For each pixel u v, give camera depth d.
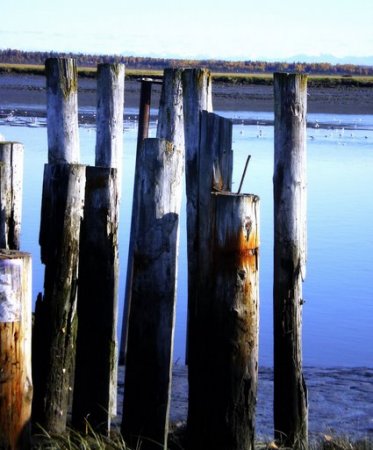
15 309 5.67
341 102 79.12
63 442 7.20
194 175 7.75
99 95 10.31
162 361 7.09
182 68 9.88
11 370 5.71
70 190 7.32
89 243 7.63
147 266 7.00
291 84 8.15
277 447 8.00
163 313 7.03
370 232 20.58
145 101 11.66
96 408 7.79
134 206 10.77
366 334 13.65
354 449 8.09
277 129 8.24
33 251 16.98
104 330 7.77
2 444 5.74
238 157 32.47
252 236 6.97
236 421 7.12
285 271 8.24
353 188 27.11
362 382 11.13
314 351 12.91
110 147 10.33
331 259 18.09
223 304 7.00
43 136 36.06
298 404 8.30
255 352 7.13
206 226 7.40
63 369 7.54
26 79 96.69
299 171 8.23
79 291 7.70
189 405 7.36
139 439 7.13
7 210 7.20
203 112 7.48
